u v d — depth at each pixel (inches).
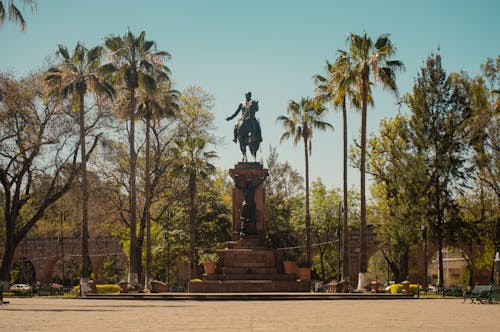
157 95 1882.4
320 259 2999.5
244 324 693.3
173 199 2411.4
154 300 1427.2
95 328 634.8
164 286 1747.0
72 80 1788.9
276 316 831.7
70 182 1924.2
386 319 773.9
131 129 1795.0
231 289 1620.3
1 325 669.3
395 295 1565.0
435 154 2127.2
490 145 2127.2
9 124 1761.8
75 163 1939.0
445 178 2102.6
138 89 1910.7
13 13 1036.5
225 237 2674.7
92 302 1317.7
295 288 1636.3
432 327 650.8
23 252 2982.3
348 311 954.7
